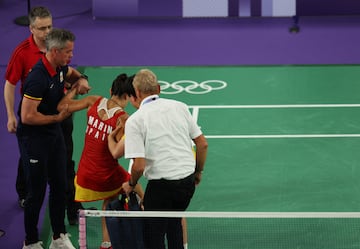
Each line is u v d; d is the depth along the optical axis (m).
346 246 28.70
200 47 46.88
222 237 29.14
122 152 25.11
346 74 43.16
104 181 26.84
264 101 40.34
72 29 49.34
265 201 32.03
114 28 49.56
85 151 27.05
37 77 25.73
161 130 23.97
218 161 34.94
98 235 29.30
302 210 31.34
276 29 49.00
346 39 47.47
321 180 33.44
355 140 36.44
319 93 41.06
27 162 27.12
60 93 26.81
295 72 43.50
